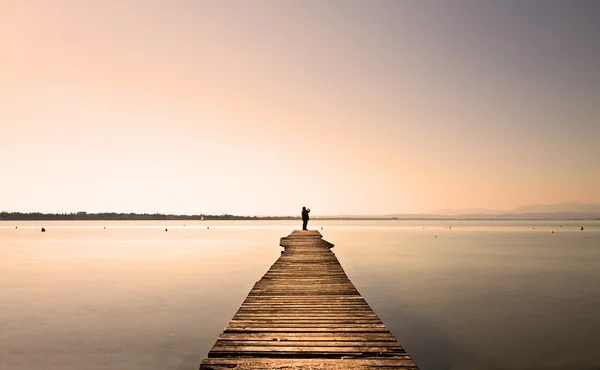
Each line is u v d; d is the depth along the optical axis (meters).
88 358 10.03
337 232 106.00
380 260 32.72
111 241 64.50
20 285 20.38
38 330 12.34
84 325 12.94
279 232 112.62
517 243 55.59
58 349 10.66
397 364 5.19
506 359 10.03
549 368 9.38
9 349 10.64
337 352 5.63
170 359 9.97
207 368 5.07
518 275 23.72
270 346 5.90
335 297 9.45
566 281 21.39
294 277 12.44
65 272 25.39
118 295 17.89
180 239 71.69
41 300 16.72
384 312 14.78
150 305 15.91
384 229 137.50
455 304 16.00
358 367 5.09
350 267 27.89
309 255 18.58
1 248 47.53
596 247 47.22
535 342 11.30
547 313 14.53
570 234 86.56
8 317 13.91
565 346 10.93
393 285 20.39
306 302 8.91
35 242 61.22
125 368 9.40
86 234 96.69
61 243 58.53
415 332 12.31
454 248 46.31
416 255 37.25
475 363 9.77
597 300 16.64
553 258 33.84
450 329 12.60
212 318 13.95
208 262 31.80
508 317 14.03
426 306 15.68
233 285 20.66
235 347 5.86
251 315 7.75
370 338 6.29
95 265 29.39
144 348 10.78
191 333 12.12
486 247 47.94
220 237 79.75
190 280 22.22
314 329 6.79
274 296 9.57
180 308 15.42
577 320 13.54
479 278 22.58
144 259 34.09
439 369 9.41
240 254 39.47
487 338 11.73
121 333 12.10
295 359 5.39
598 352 10.49
